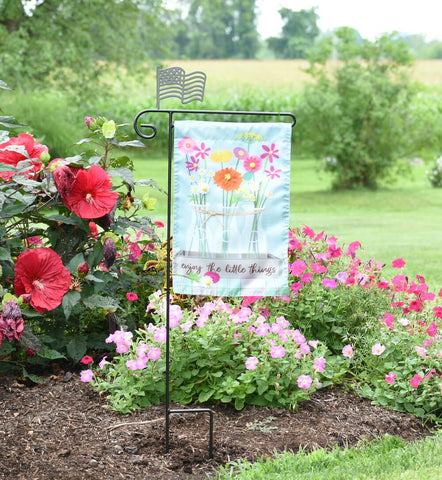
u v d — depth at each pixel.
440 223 10.99
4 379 3.37
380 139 15.58
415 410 3.29
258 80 35.84
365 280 4.08
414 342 3.62
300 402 3.29
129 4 18.55
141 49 19.17
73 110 18.55
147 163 20.81
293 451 2.85
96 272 3.48
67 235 3.60
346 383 3.56
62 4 17.50
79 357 3.52
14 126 3.57
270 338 3.39
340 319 3.92
